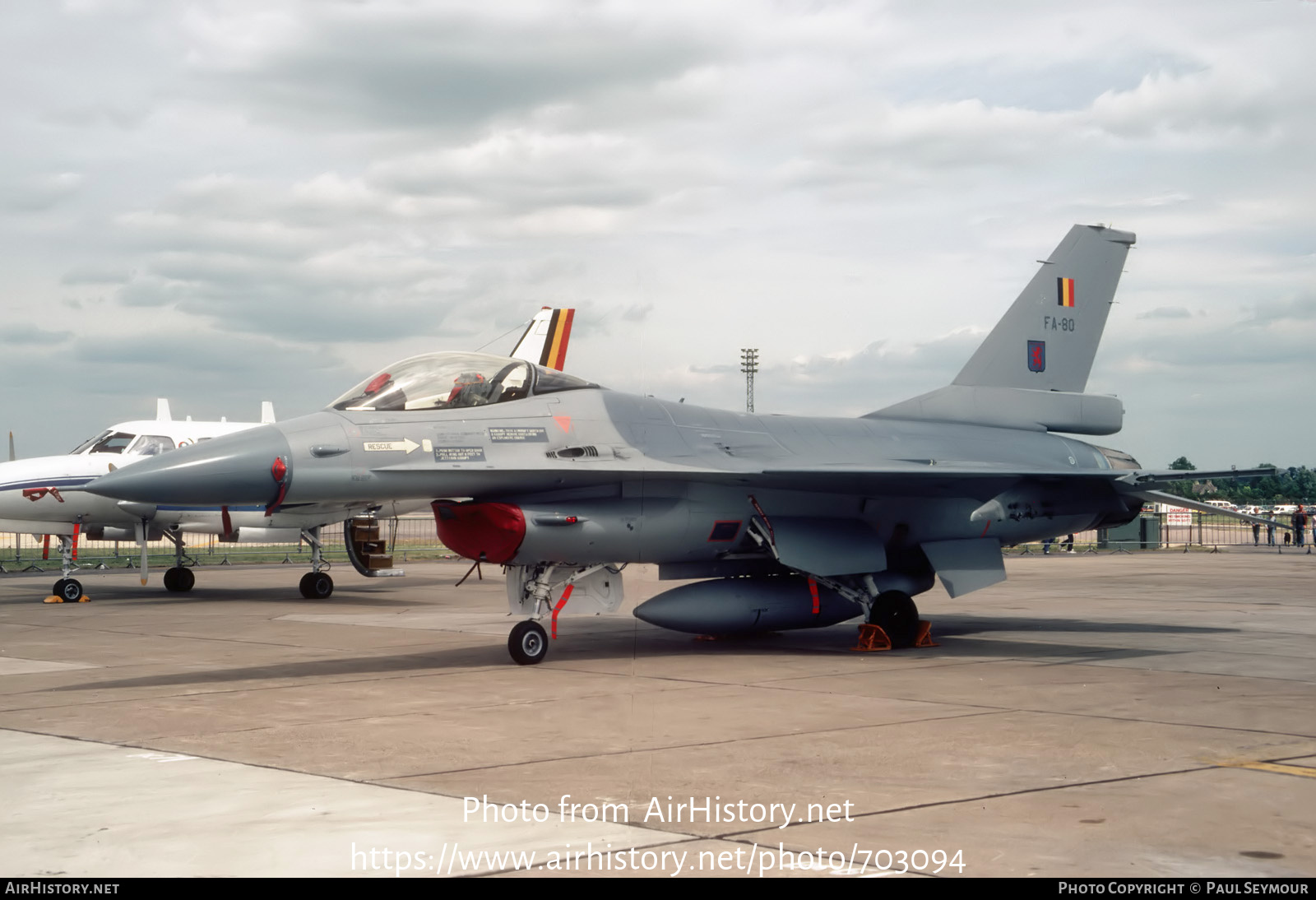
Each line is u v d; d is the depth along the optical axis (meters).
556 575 11.85
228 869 4.62
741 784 6.07
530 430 11.67
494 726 7.83
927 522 14.12
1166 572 29.59
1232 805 5.62
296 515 19.86
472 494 11.67
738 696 9.23
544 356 28.12
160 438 20.31
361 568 21.47
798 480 12.58
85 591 22.94
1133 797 5.79
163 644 13.33
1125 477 13.55
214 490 10.29
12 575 28.47
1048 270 16.42
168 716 8.31
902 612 13.09
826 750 6.98
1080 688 9.70
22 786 6.03
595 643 13.55
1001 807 5.59
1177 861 4.73
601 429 12.09
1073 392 16.58
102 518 19.44
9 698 9.17
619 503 11.95
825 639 14.11
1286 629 15.19
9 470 18.64
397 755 6.85
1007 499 13.45
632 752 6.94
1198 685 9.86
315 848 4.90
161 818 5.38
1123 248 17.11
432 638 14.11
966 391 15.79
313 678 10.38
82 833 5.14
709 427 13.06
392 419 11.20
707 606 12.49
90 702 8.99
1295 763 6.64
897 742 7.25
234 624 16.00
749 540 13.06
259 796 5.82
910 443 14.52
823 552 12.85
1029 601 20.20
